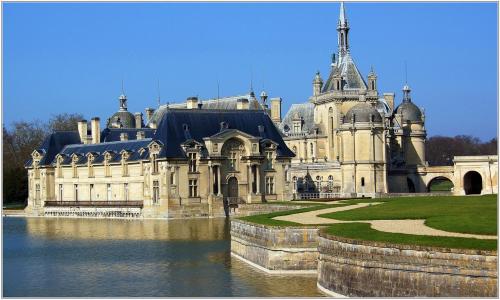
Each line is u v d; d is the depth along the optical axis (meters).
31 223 165.50
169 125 174.00
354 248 63.50
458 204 96.38
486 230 64.69
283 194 181.12
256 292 71.00
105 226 149.62
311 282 74.50
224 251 99.69
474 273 54.69
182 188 170.75
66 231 138.75
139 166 178.88
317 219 88.81
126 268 87.44
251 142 176.88
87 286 77.19
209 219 163.50
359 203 118.06
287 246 79.94
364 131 195.62
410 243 59.44
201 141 174.88
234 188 176.00
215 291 72.50
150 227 142.75
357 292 63.16
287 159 182.25
